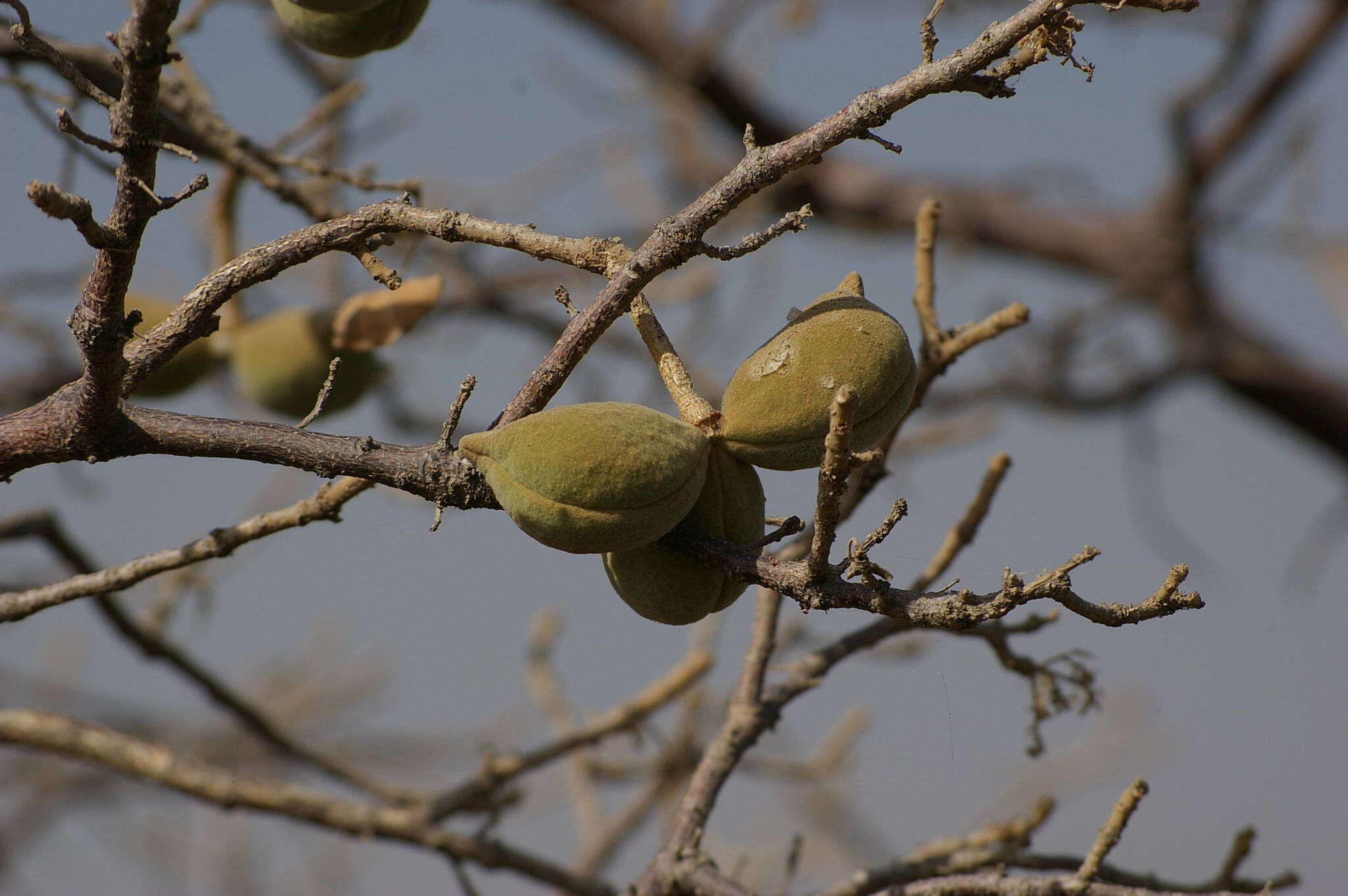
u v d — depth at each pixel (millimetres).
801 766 11453
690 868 7238
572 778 12453
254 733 10805
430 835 9938
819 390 5125
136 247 4688
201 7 9172
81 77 4480
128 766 9539
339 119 10742
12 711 9555
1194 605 4305
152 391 9562
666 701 10297
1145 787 6434
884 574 4539
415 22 7234
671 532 5156
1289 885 7676
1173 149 17406
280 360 9508
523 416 5180
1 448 5285
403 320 7898
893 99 5000
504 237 5410
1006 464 7910
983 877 6754
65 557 9523
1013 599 4320
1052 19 4785
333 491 6352
